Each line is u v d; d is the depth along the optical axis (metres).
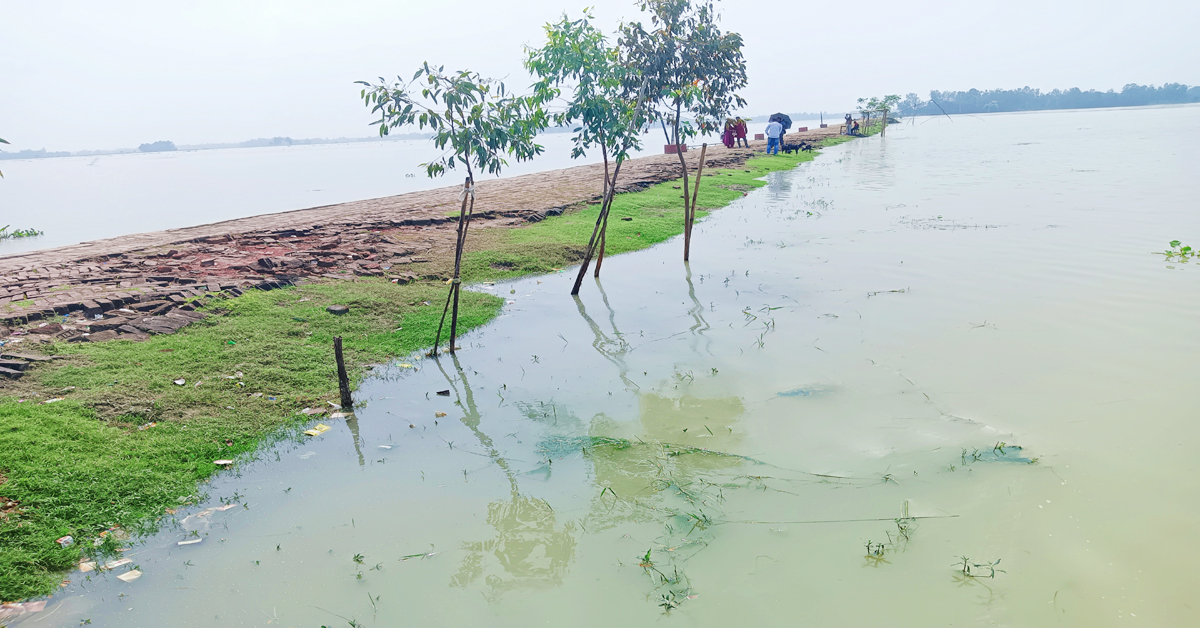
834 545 4.46
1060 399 6.30
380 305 10.05
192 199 29.11
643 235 15.67
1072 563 4.13
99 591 4.21
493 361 8.26
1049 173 24.36
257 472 5.65
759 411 6.56
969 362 7.34
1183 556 4.12
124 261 12.16
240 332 8.56
